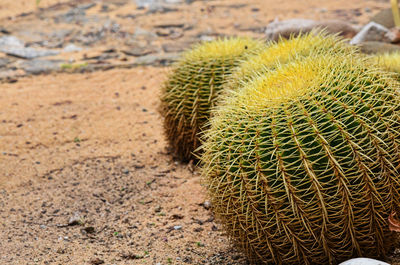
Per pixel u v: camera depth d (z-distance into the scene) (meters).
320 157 2.83
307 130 2.85
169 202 4.52
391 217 2.97
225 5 12.44
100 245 3.82
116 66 8.68
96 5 12.72
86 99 7.25
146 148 5.70
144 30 10.76
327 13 11.55
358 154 2.83
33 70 8.58
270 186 2.92
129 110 6.85
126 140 5.93
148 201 4.54
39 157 5.49
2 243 3.78
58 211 4.36
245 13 11.77
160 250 3.74
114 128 6.28
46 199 4.57
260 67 4.02
